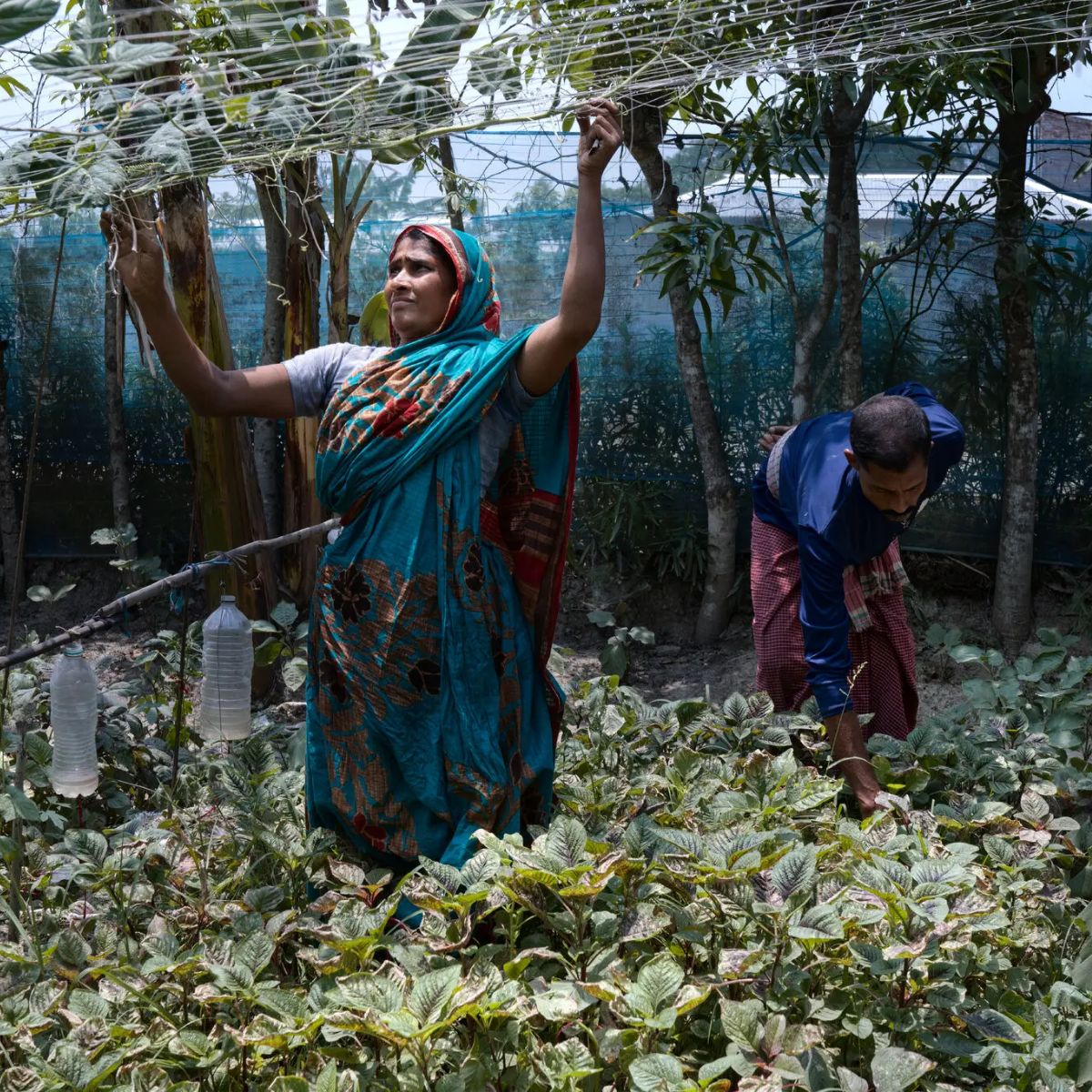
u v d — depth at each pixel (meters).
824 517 3.21
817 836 2.99
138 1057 2.22
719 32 2.29
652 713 3.82
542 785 2.80
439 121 2.21
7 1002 2.29
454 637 2.57
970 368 5.58
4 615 6.35
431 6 2.00
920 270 5.59
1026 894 2.78
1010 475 5.44
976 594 5.81
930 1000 2.24
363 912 2.39
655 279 5.87
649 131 4.97
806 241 5.66
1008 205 5.14
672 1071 1.96
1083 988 2.56
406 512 2.55
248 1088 2.18
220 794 3.20
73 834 2.82
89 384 6.43
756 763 3.08
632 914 2.39
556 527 2.71
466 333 2.62
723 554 5.81
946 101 5.00
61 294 6.35
